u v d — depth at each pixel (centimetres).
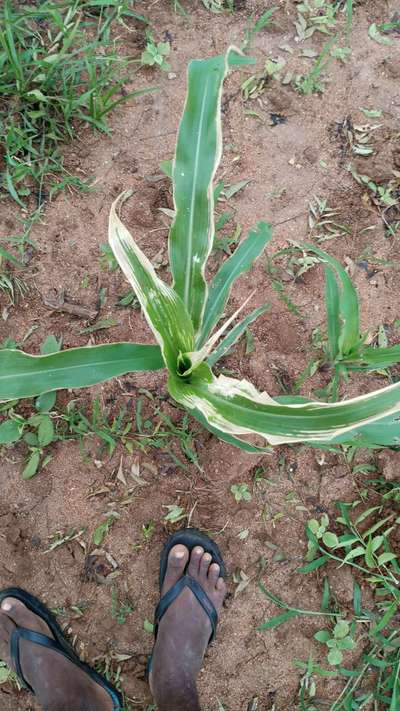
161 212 170
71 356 121
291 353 167
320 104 176
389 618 159
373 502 165
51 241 166
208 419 108
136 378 163
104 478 161
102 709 151
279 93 175
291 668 160
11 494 159
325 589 160
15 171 165
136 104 172
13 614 154
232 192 170
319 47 177
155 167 171
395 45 178
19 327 163
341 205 173
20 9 169
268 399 104
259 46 176
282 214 171
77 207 168
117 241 107
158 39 175
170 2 175
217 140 125
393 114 177
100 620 159
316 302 169
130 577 160
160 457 162
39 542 159
